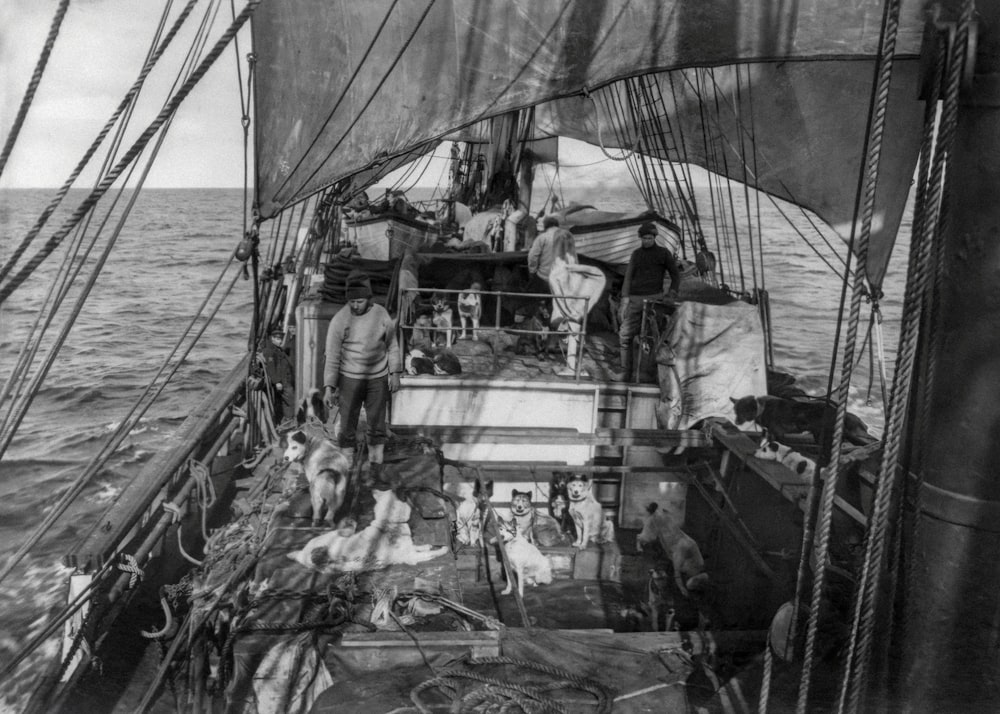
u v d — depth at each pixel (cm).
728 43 752
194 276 5459
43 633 550
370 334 816
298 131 864
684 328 952
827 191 1062
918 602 316
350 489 775
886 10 279
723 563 855
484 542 847
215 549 737
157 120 340
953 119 262
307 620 575
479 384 949
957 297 293
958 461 299
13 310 3928
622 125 1552
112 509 736
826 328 3052
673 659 522
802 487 742
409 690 489
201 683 563
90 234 8281
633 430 923
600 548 844
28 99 314
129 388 2659
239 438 1187
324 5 829
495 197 1714
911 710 319
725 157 1213
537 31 800
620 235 1413
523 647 534
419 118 837
